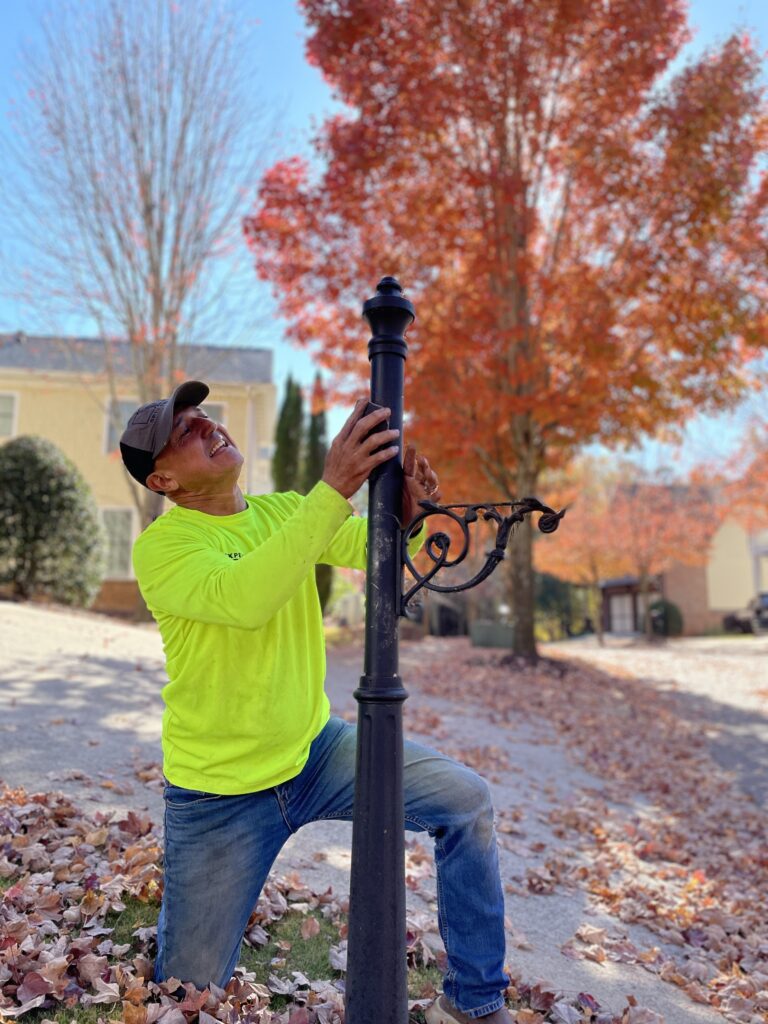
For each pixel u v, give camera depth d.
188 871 1.85
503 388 10.07
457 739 6.30
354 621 25.59
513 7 9.16
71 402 19.42
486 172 9.95
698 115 8.72
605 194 9.40
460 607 25.53
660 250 9.35
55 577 12.16
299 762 1.87
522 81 9.63
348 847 3.41
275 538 1.57
